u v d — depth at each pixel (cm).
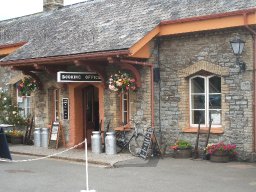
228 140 1329
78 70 1633
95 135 1501
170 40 1442
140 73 1460
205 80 1398
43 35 1853
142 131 1457
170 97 1445
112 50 1355
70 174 1169
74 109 1675
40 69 1675
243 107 1300
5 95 1983
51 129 1714
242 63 1288
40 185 1038
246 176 1082
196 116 1427
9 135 1866
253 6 1256
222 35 1333
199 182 1025
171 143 1443
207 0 1433
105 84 1548
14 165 1334
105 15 1723
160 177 1094
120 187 994
